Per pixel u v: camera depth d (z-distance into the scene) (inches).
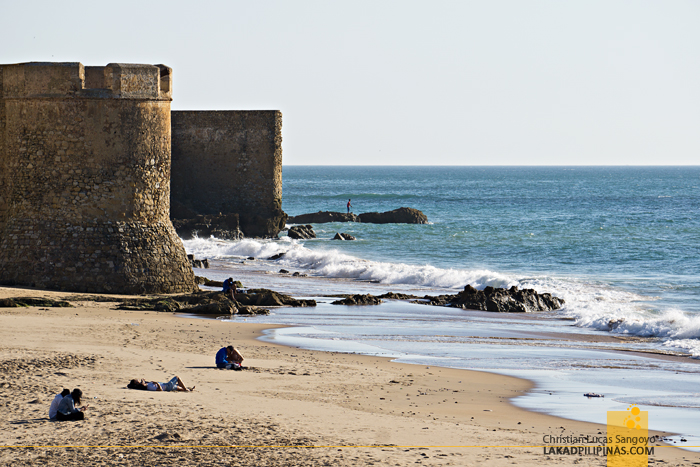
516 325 2038.6
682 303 2454.5
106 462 751.1
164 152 2236.7
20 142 2100.1
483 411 1075.3
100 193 2092.8
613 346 1760.6
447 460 803.4
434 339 1771.7
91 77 2100.1
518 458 827.4
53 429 852.0
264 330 1779.0
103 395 1009.5
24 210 2100.1
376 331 1850.4
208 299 2076.8
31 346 1321.4
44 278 2052.2
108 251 2086.6
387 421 970.7
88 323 1631.4
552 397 1197.7
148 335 1562.5
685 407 1147.3
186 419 916.6
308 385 1175.6
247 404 1019.9
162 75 2246.6
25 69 2066.9
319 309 2218.3
